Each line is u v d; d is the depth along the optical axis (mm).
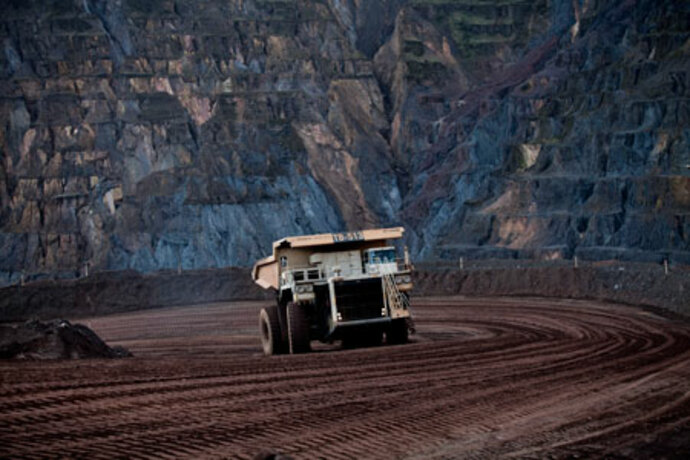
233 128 164000
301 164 163250
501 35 186875
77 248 151500
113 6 182875
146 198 154375
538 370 28875
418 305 67375
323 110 173750
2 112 164625
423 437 18781
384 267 38438
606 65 143500
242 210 151750
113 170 161250
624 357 32312
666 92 127938
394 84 182125
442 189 154375
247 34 182750
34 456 17422
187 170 157875
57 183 158625
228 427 20031
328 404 22922
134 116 167375
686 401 22484
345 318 37562
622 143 126188
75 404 23172
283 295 39906
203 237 148500
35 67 172500
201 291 85562
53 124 164625
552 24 182250
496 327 48719
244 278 87750
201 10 185875
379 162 167625
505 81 170625
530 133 143625
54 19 176250
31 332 38312
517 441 18266
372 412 21703
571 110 141250
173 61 175625
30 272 149250
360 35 194375
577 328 46125
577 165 132000
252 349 43688
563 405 22234
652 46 137125
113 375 28922
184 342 49375
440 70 180500
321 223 156500
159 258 147750
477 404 22594
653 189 116875
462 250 129500
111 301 81250
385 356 33719
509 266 88938
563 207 127562
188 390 25500
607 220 118875
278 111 169750
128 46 178625
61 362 33562
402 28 184500
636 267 72250
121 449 17922
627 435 18641
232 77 174250
